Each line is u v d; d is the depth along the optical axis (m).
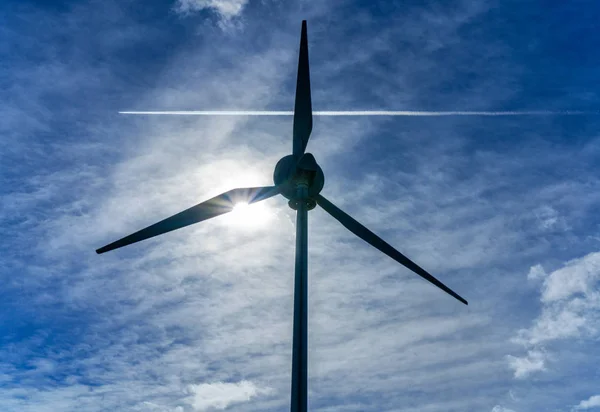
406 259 32.34
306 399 25.69
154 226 31.17
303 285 27.81
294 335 26.67
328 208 31.69
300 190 30.23
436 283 32.31
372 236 32.09
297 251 28.80
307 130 33.50
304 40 34.94
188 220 31.52
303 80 34.28
